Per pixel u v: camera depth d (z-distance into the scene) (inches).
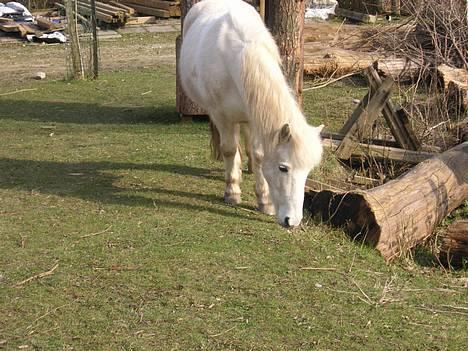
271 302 187.3
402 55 396.8
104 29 772.0
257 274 203.2
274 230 235.0
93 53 560.7
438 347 169.9
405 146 316.5
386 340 172.1
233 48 232.7
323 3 852.6
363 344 169.8
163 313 180.9
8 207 258.5
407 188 247.1
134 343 167.5
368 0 738.8
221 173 296.8
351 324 178.5
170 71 561.0
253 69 219.5
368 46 493.7
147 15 835.4
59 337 170.6
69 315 180.2
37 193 273.3
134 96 471.8
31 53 655.1
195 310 182.5
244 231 233.1
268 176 215.2
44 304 185.8
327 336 172.4
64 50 664.4
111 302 186.4
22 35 720.3
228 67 235.0
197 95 267.4
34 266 208.1
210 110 252.2
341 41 526.0
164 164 308.3
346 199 235.3
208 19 263.7
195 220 241.9
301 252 219.1
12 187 281.3
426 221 248.2
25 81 529.0
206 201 261.6
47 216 248.7
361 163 311.0
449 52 389.1
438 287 210.2
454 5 383.9
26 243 225.0
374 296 195.2
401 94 395.2
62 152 332.2
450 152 279.1
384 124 362.0
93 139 357.1
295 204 211.9
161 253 215.0
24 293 191.6
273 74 219.3
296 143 208.5
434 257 243.6
